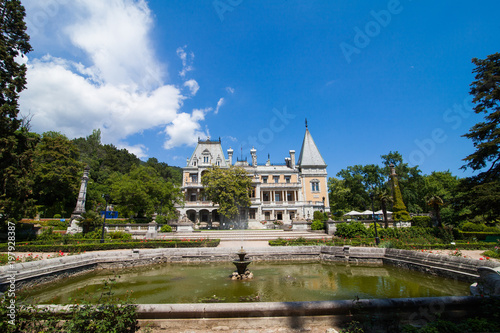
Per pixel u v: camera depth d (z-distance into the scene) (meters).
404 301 6.76
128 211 43.09
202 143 62.50
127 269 16.80
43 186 45.88
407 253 16.23
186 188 56.34
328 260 19.36
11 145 22.36
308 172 64.62
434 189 52.28
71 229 27.92
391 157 59.00
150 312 6.59
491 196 17.11
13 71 22.48
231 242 25.70
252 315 6.69
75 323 5.63
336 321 6.64
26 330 5.83
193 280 13.41
